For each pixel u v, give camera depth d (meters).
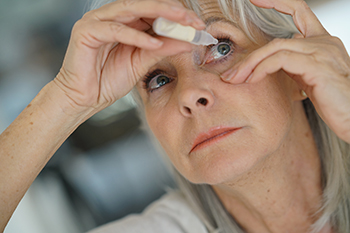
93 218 2.52
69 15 2.42
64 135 0.85
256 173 0.90
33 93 2.55
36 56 2.48
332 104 0.74
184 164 0.87
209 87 0.81
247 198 0.98
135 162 2.54
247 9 0.91
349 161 1.05
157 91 0.93
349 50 2.03
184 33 0.65
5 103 2.53
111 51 0.81
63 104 0.80
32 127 0.81
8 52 2.43
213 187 1.12
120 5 0.68
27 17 2.38
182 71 0.85
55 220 2.56
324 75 0.73
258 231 1.07
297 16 0.83
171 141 0.88
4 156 0.80
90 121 2.44
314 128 1.05
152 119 0.93
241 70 0.77
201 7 0.87
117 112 2.44
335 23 2.06
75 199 2.52
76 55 0.74
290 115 0.88
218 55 0.87
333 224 1.02
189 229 1.16
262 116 0.81
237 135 0.80
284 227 1.02
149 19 0.81
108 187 2.52
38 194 2.54
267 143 0.81
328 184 1.01
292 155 0.97
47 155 0.83
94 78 0.78
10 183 0.79
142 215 1.27
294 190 0.99
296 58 0.73
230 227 1.10
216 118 0.80
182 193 1.29
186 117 0.84
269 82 0.84
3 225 0.79
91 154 2.49
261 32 0.93
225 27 0.87
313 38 0.78
